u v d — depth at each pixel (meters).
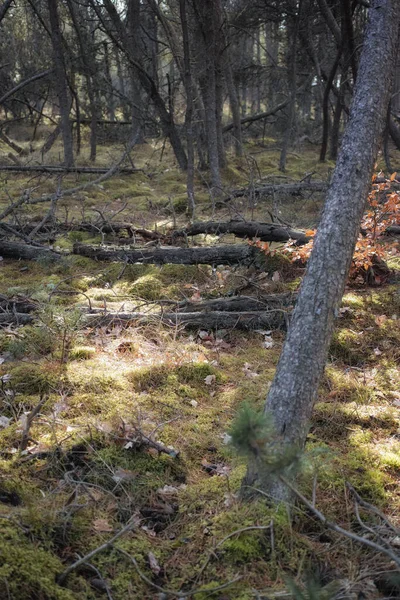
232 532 2.57
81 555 2.52
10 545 2.33
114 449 3.21
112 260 6.79
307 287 3.08
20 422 3.42
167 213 10.20
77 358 4.31
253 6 15.13
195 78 11.39
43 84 17.61
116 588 2.38
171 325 4.98
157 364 4.25
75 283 6.12
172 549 2.62
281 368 2.90
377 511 2.69
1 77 18.73
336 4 14.39
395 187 9.56
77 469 3.08
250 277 6.11
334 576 2.46
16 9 18.81
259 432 1.89
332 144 17.22
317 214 9.55
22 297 5.28
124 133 19.05
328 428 3.60
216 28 11.84
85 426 3.42
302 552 2.53
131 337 4.73
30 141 19.41
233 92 15.98
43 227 8.13
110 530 2.67
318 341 2.93
